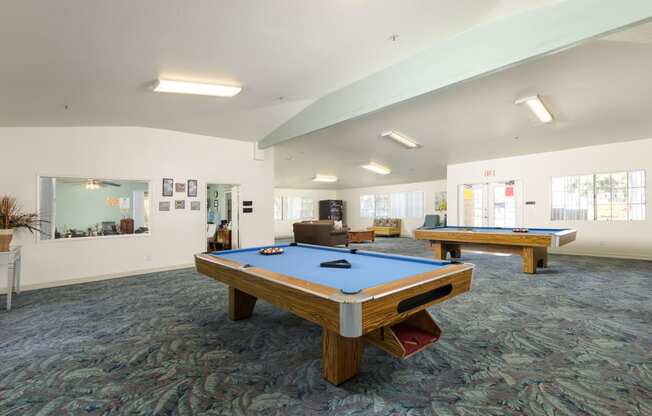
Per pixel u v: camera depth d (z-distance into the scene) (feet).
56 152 16.38
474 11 9.85
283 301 6.70
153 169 19.49
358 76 14.76
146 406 5.88
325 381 6.69
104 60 9.46
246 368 7.28
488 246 19.53
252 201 24.11
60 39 7.85
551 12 9.71
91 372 7.15
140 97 13.43
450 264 8.40
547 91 15.84
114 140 18.13
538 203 25.55
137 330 9.68
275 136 22.25
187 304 12.42
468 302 12.25
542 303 12.07
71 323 10.32
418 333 7.99
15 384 6.68
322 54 11.37
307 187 46.52
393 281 6.41
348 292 5.57
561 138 22.11
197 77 11.96
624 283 15.07
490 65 10.93
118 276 17.69
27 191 15.61
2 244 11.96
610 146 22.41
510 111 18.37
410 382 6.61
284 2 7.75
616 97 16.02
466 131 21.86
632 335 9.00
